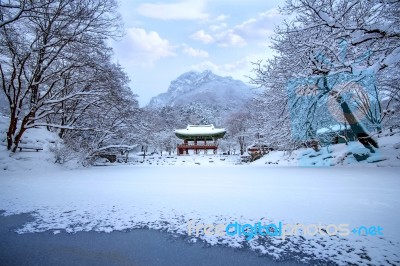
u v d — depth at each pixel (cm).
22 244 305
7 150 1334
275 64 1414
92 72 1694
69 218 398
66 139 1808
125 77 2159
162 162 3238
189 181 784
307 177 827
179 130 4550
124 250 287
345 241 294
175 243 305
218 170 1265
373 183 646
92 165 1975
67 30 1448
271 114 1670
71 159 1584
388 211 388
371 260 252
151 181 792
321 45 1013
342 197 489
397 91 1322
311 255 268
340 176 820
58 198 530
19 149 1433
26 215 415
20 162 1279
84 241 312
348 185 627
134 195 555
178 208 443
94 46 1478
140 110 2397
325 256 264
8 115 1947
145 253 279
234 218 383
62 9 1340
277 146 1888
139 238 321
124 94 2152
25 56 1298
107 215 411
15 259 267
